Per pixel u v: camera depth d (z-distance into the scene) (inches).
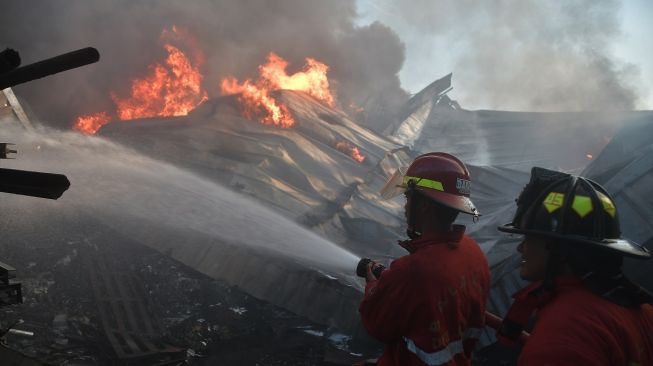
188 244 356.2
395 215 545.0
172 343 246.5
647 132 319.0
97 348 232.8
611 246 45.5
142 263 348.5
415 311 59.3
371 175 606.5
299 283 309.0
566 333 41.7
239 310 311.3
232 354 254.8
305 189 528.4
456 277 60.8
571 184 48.9
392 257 424.8
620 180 264.4
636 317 44.9
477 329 66.1
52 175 60.8
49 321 249.6
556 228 47.4
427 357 58.4
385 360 64.4
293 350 266.1
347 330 288.2
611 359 40.9
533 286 50.6
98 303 272.5
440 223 67.8
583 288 45.4
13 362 100.5
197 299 315.9
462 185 69.0
